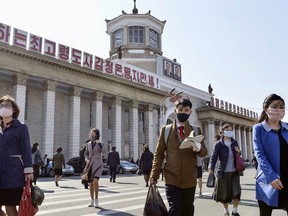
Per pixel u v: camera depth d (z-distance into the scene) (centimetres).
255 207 900
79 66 3612
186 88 5622
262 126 409
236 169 719
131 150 4241
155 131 4797
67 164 2916
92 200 915
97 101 3859
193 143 426
